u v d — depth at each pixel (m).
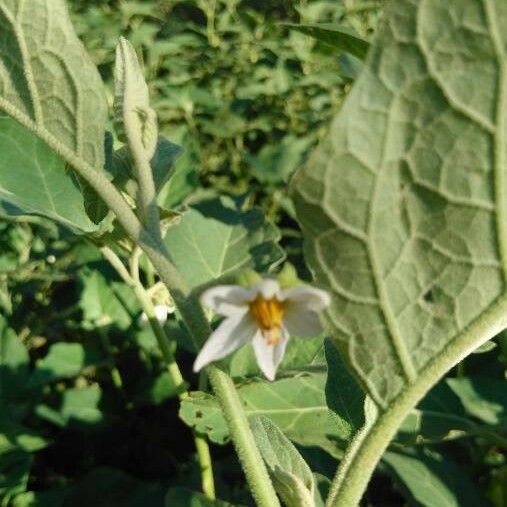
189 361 0.42
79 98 0.14
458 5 0.10
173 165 0.18
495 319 0.12
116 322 0.38
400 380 0.13
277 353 0.13
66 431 0.38
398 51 0.11
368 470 0.14
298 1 0.81
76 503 0.33
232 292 0.12
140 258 0.36
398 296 0.12
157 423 0.39
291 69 0.72
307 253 0.12
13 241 0.42
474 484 0.29
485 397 0.29
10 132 0.24
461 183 0.11
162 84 0.63
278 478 0.15
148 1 0.78
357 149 0.11
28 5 0.13
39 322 0.43
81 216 0.25
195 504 0.23
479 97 0.11
